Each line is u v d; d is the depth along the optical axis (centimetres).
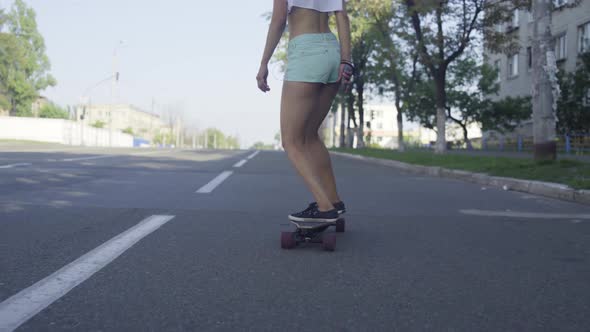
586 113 2388
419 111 3800
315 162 382
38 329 186
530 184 818
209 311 212
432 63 1805
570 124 2461
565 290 255
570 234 425
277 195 654
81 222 409
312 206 340
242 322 201
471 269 296
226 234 379
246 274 271
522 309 225
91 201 534
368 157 2181
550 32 1042
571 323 208
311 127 372
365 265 298
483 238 398
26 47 5397
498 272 290
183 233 377
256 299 230
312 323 202
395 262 308
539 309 225
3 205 487
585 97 2431
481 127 3616
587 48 2453
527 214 553
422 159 1616
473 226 457
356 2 1936
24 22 5384
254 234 383
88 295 227
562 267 305
